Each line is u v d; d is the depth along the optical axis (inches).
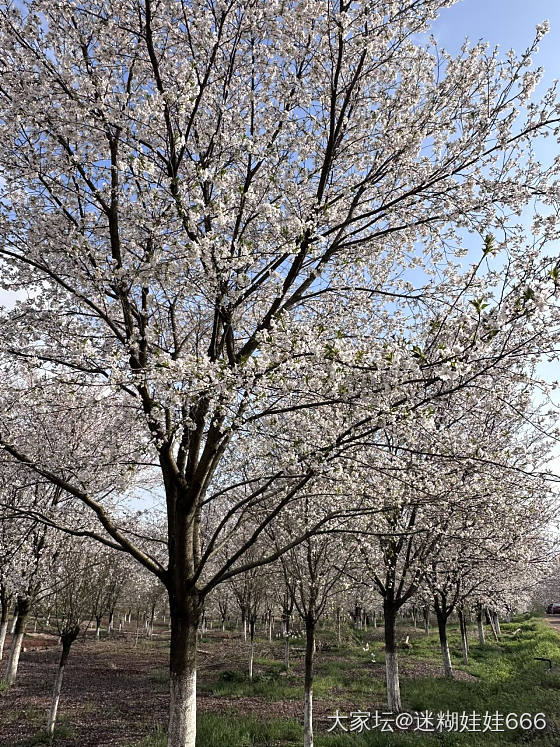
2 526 345.7
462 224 248.8
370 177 263.9
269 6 227.8
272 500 336.2
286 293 246.7
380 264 309.4
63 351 229.9
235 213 218.2
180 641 206.7
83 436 380.5
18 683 569.3
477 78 248.5
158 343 243.1
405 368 165.6
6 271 235.9
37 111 201.0
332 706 443.2
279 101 265.4
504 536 366.9
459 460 240.8
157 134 223.3
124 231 222.7
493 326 162.9
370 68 250.1
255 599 597.6
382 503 262.5
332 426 235.9
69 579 409.1
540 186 243.4
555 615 1721.2
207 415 198.2
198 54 228.1
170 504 233.9
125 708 461.7
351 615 1272.1
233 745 326.6
